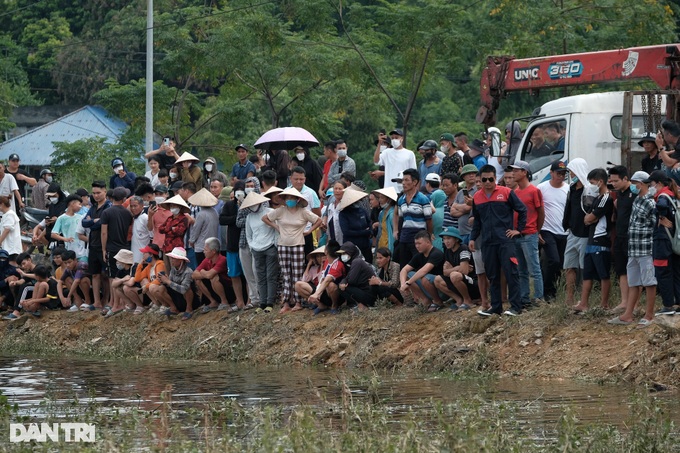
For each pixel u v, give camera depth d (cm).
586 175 4328
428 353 4519
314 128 9688
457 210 4744
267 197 5478
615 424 3112
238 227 5547
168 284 5812
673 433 2947
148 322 5959
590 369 4003
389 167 5628
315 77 9412
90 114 13862
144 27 12925
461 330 4538
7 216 6731
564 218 4409
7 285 6725
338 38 9675
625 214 4125
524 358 4241
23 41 15388
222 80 11206
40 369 5112
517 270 4441
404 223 4925
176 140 10206
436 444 2628
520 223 4409
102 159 11012
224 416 3416
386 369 4619
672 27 9362
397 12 8806
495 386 3919
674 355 3816
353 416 3091
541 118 5319
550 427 3084
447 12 8725
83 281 6469
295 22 10100
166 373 4803
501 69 6125
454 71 8888
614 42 9144
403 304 5059
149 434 3138
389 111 10881
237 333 5444
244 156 6106
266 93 9425
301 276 5406
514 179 4512
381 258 5078
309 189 5497
